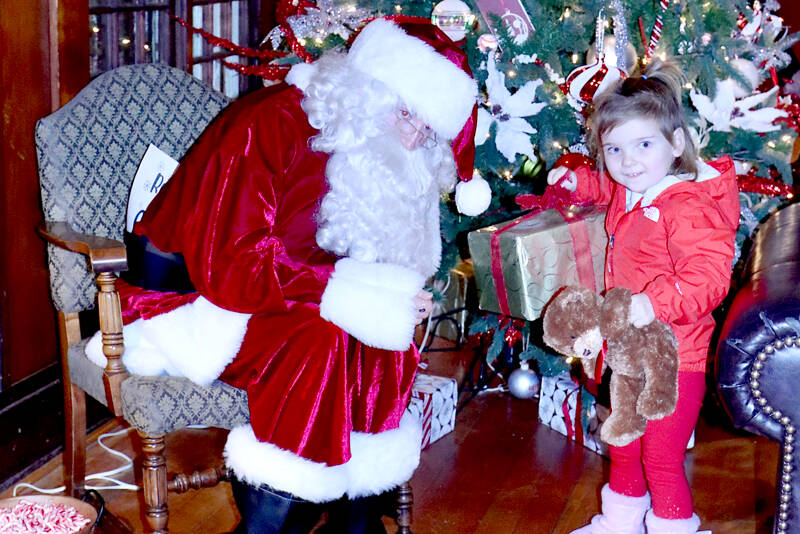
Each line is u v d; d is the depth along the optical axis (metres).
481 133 1.99
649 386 1.55
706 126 2.11
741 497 2.05
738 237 2.14
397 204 1.55
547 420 2.44
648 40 2.12
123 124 1.84
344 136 1.51
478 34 2.06
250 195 1.50
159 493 1.58
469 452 2.29
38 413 2.15
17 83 2.02
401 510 1.77
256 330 1.56
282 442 1.51
